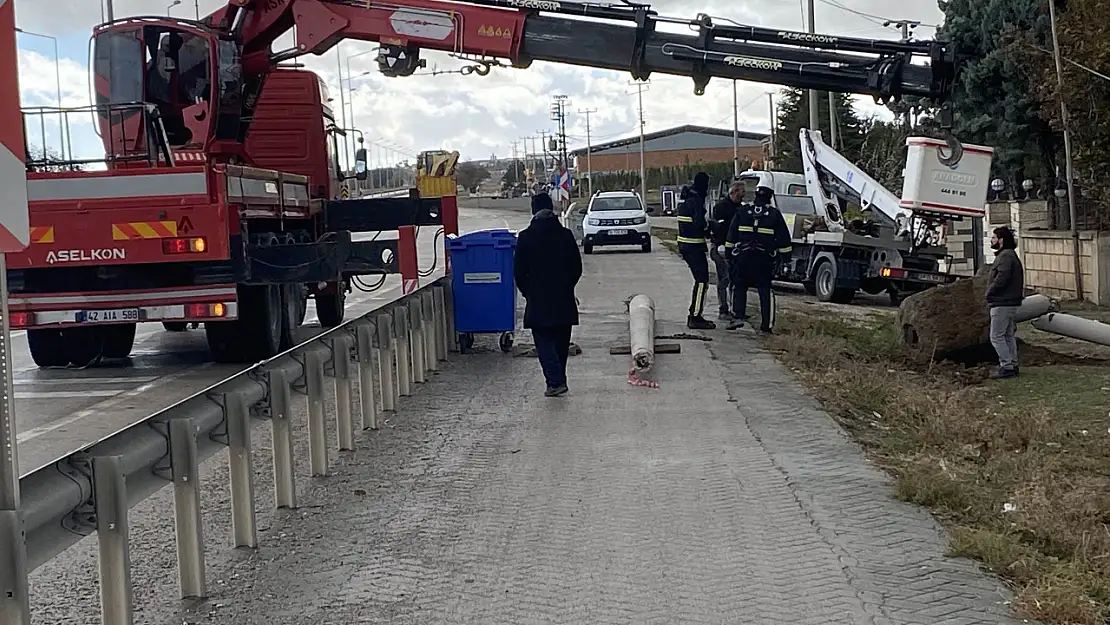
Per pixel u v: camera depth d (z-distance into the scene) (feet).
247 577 19.65
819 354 44.19
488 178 558.97
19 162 12.62
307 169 56.18
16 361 48.26
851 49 47.78
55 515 14.43
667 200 260.83
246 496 21.04
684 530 21.86
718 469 26.53
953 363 47.57
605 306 63.41
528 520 22.79
